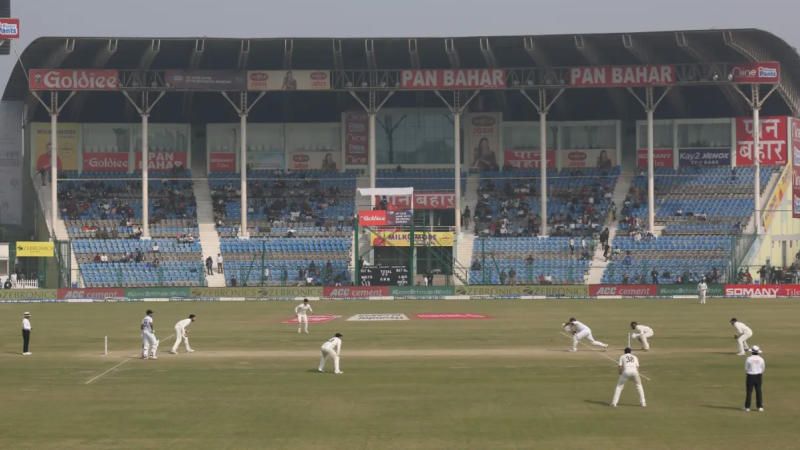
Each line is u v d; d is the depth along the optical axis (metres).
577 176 118.06
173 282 103.38
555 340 56.69
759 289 96.06
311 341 56.72
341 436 29.64
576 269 104.62
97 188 115.19
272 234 110.94
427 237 107.00
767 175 115.44
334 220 113.19
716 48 104.69
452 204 113.56
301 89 106.06
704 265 103.75
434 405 34.72
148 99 111.06
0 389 38.78
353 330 63.31
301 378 41.41
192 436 29.75
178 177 117.81
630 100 119.00
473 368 44.38
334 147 119.56
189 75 104.75
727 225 109.62
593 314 76.12
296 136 119.62
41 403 35.53
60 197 113.31
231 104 116.50
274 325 67.69
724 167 116.56
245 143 107.56
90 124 116.88
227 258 106.38
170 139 118.19
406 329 63.94
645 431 30.12
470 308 84.25
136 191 115.62
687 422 31.45
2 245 105.69
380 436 29.61
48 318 74.69
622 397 36.31
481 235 110.38
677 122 117.19
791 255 115.62
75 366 45.62
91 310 83.88
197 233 110.00
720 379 40.66
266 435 29.83
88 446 28.55
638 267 104.06
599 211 113.19
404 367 44.75
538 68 106.56
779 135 115.12
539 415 32.75
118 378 41.66
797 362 45.84
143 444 28.73
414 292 98.50
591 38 102.56
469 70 105.81
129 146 117.81
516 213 113.62
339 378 41.38
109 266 103.69
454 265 105.50
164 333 62.09
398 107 119.75
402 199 111.88
